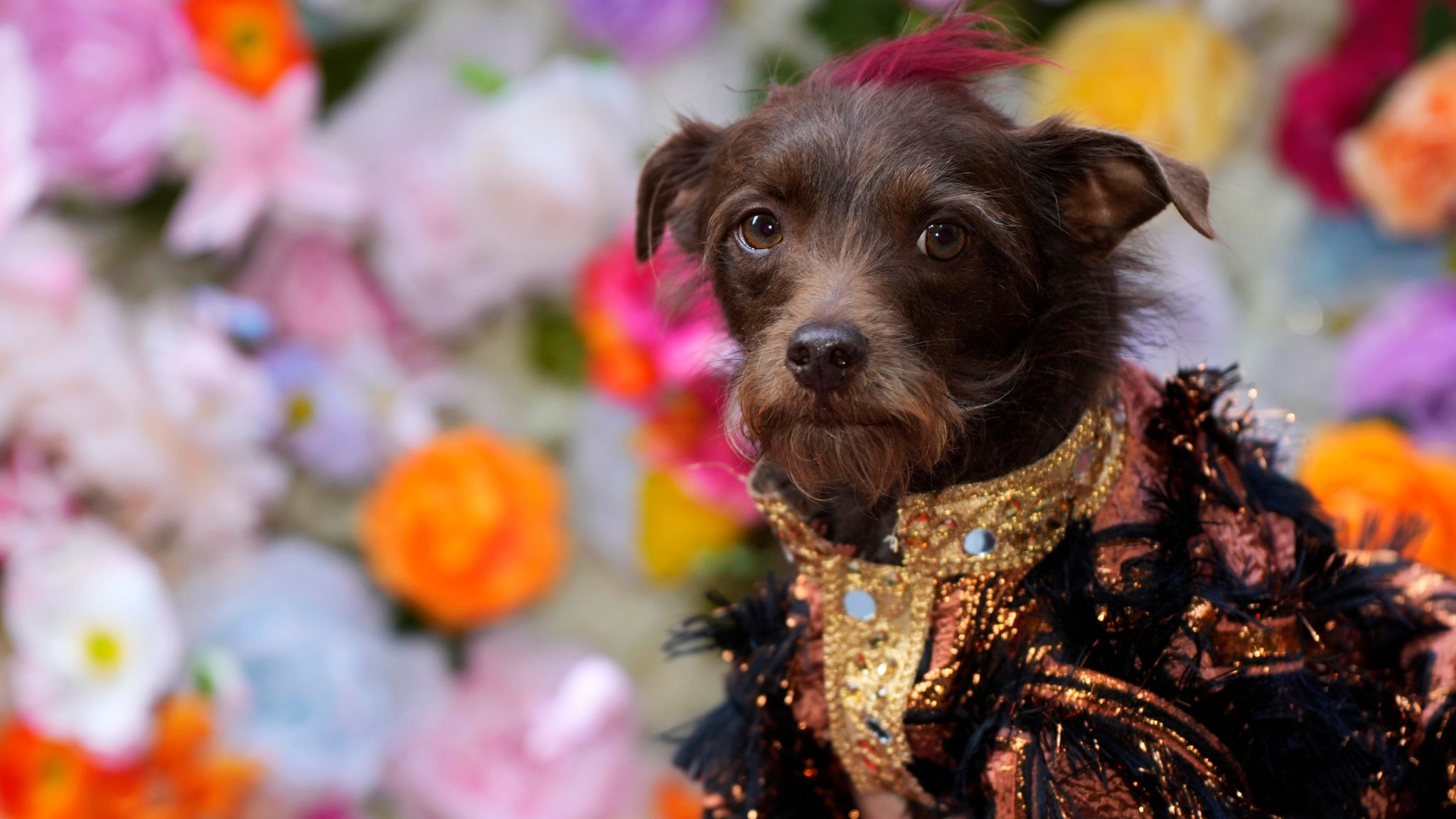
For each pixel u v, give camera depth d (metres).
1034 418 1.44
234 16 2.26
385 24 2.47
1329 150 2.66
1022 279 1.44
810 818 1.50
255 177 2.30
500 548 2.39
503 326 2.63
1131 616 1.30
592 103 2.44
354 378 2.38
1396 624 1.47
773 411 1.41
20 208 2.11
